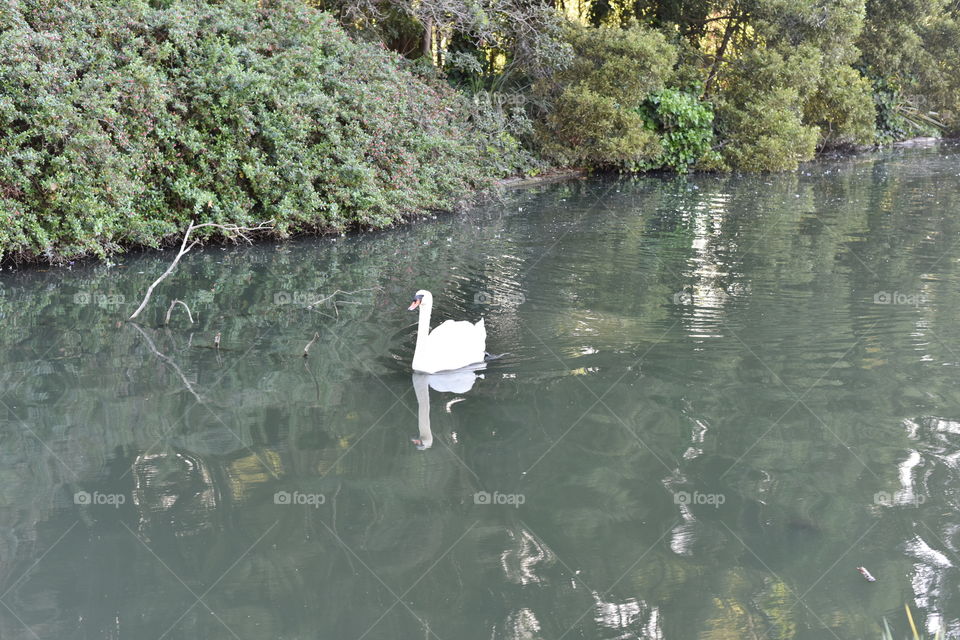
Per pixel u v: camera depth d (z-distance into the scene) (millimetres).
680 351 8078
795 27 24562
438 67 19172
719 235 14016
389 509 5293
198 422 6559
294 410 6801
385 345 8508
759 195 18656
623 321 9102
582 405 6855
